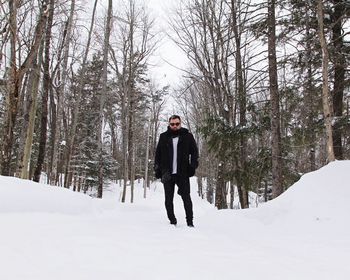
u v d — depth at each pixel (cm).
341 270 326
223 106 1470
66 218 537
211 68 1574
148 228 511
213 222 702
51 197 624
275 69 1055
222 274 287
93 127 3081
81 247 352
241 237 510
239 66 1250
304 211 650
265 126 1218
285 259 357
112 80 2870
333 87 1122
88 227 469
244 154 1305
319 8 914
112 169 3155
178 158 593
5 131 861
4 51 936
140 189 4081
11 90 859
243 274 291
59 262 298
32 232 404
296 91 1050
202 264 313
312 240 504
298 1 989
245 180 1278
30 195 598
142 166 4875
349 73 1123
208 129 1271
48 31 1195
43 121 1384
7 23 885
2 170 849
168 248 373
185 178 594
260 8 974
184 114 3112
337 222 583
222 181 1567
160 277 271
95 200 734
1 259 294
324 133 1076
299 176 1231
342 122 1048
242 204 1398
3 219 467
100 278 262
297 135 1056
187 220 588
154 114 3775
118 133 4650
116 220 580
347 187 670
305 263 346
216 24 1459
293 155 1334
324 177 724
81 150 2922
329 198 656
